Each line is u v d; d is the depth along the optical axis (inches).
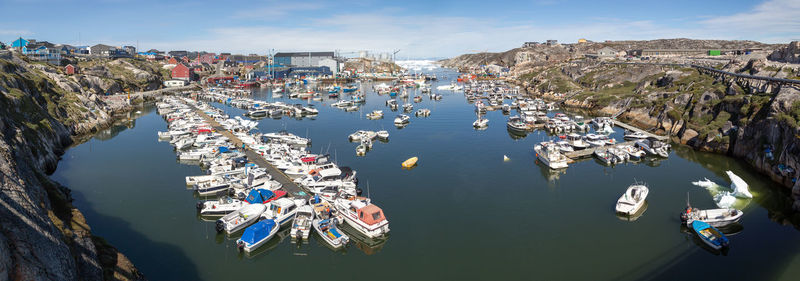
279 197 1695.4
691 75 4045.3
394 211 1652.3
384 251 1347.2
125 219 1539.1
